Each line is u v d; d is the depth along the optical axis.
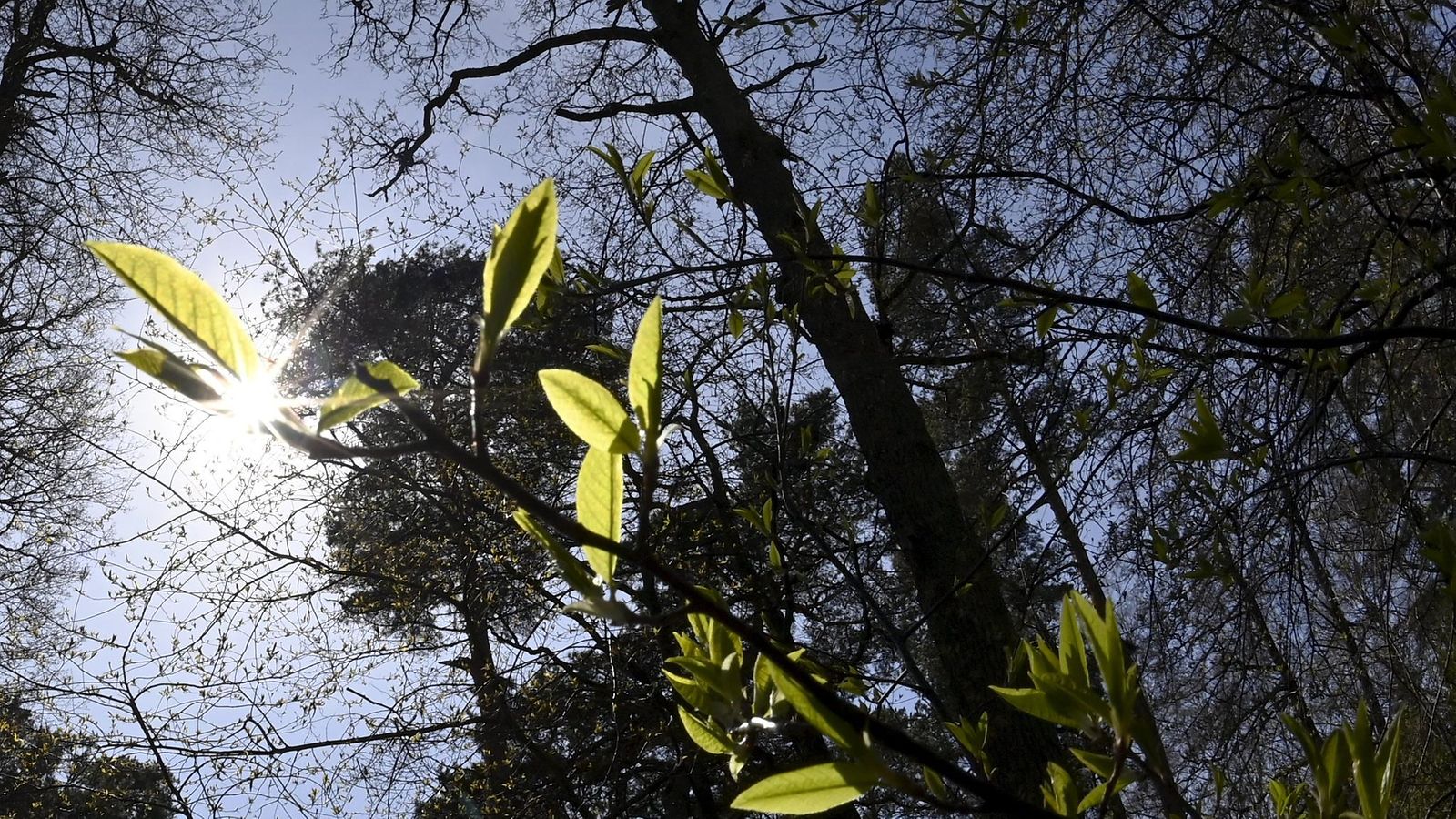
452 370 8.00
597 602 0.63
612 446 0.68
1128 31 4.29
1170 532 3.28
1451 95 1.83
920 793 0.70
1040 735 4.66
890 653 7.76
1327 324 2.79
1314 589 3.37
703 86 6.74
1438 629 3.08
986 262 4.33
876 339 5.62
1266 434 3.00
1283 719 0.83
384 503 7.73
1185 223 3.79
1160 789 0.78
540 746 7.05
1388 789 0.79
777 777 0.70
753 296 3.63
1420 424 3.70
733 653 0.88
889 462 5.45
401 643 7.64
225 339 0.55
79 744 6.34
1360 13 3.01
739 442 6.64
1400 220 2.68
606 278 5.61
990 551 2.63
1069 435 3.83
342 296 7.80
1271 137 3.47
